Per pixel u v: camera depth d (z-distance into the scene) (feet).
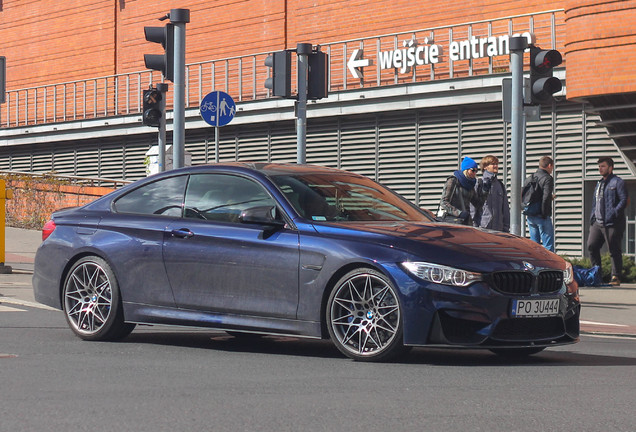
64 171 119.55
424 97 81.30
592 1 65.92
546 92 43.73
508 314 27.04
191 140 103.81
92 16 125.29
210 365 26.94
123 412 20.06
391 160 85.40
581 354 31.04
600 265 59.62
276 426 18.84
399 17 91.76
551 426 19.15
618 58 64.85
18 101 129.80
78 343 31.53
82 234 32.81
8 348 30.04
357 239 27.99
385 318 27.48
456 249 27.37
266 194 30.07
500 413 20.36
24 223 105.29
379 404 21.18
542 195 57.67
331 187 30.99
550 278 28.09
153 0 117.19
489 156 49.65
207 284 30.25
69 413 19.92
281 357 28.78
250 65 103.24
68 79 128.67
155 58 52.24
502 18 78.13
